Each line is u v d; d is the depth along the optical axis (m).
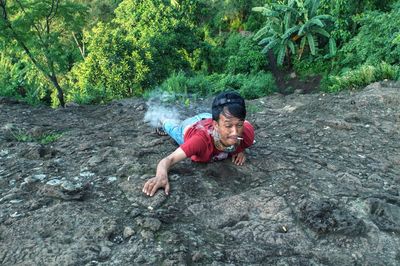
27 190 3.40
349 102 6.48
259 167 3.83
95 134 4.88
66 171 3.73
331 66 16.80
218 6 21.38
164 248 2.68
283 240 2.90
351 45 14.27
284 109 6.91
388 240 2.96
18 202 3.22
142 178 3.50
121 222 2.94
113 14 22.72
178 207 3.18
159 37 15.96
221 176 3.62
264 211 3.19
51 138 4.69
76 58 15.80
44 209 3.07
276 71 18.25
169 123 4.25
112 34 14.23
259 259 2.69
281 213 3.15
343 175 3.83
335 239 2.94
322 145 4.69
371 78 8.45
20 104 7.23
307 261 2.71
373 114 5.95
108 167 3.77
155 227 2.86
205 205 3.22
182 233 2.85
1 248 2.71
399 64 11.52
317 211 3.12
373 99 6.50
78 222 2.91
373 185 3.77
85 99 10.00
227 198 3.30
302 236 2.95
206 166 3.71
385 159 4.44
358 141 4.86
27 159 4.07
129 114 6.56
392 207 3.29
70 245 2.71
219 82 12.28
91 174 3.65
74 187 3.37
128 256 2.62
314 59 17.77
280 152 4.24
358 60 14.52
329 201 3.33
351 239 2.94
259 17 20.92
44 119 5.98
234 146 3.57
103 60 13.65
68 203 3.12
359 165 4.21
